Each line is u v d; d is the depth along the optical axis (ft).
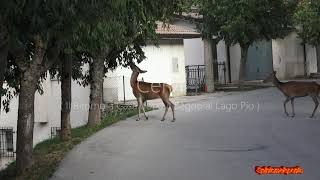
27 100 34.78
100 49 45.60
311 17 106.93
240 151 37.81
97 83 56.90
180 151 38.81
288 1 99.66
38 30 23.40
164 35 93.04
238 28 93.25
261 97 81.66
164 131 49.37
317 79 123.54
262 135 44.62
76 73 53.98
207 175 30.63
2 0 20.67
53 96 75.56
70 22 24.39
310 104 68.18
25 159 35.45
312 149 37.52
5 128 68.28
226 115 59.77
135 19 36.81
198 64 115.55
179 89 98.22
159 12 38.09
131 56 57.82
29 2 21.06
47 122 74.38
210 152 37.88
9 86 40.65
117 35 36.11
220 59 119.85
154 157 36.96
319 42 122.83
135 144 42.91
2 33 23.08
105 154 39.04
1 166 62.85
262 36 99.25
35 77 34.42
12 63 36.55
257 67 125.90
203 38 101.91
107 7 27.48
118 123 57.11
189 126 52.01
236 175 30.22
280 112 60.85
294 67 135.95
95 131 52.19
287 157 34.88
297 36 130.52
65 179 31.35
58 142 47.93
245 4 92.32
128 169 33.32
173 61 98.84
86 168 34.30
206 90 102.01
